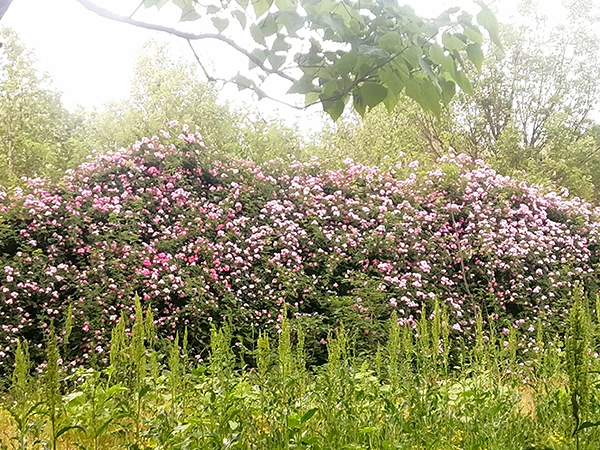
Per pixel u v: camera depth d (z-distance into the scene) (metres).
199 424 3.32
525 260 9.82
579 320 2.61
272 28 1.70
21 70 17.72
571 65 21.81
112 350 3.94
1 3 1.46
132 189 9.22
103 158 9.30
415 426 3.62
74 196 8.84
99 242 7.95
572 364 2.61
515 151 19.86
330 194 10.30
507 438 3.43
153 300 7.62
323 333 7.78
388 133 16.83
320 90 1.76
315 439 2.97
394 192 10.36
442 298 8.79
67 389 5.42
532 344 8.09
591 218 11.39
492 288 9.20
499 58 20.69
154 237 8.77
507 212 10.41
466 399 4.11
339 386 4.15
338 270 9.09
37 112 18.81
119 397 3.89
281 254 8.80
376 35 1.68
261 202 9.53
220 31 1.84
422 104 1.76
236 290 8.39
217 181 9.77
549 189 12.23
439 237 9.66
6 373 6.57
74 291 7.76
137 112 17.67
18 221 8.26
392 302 8.13
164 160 9.34
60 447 3.56
